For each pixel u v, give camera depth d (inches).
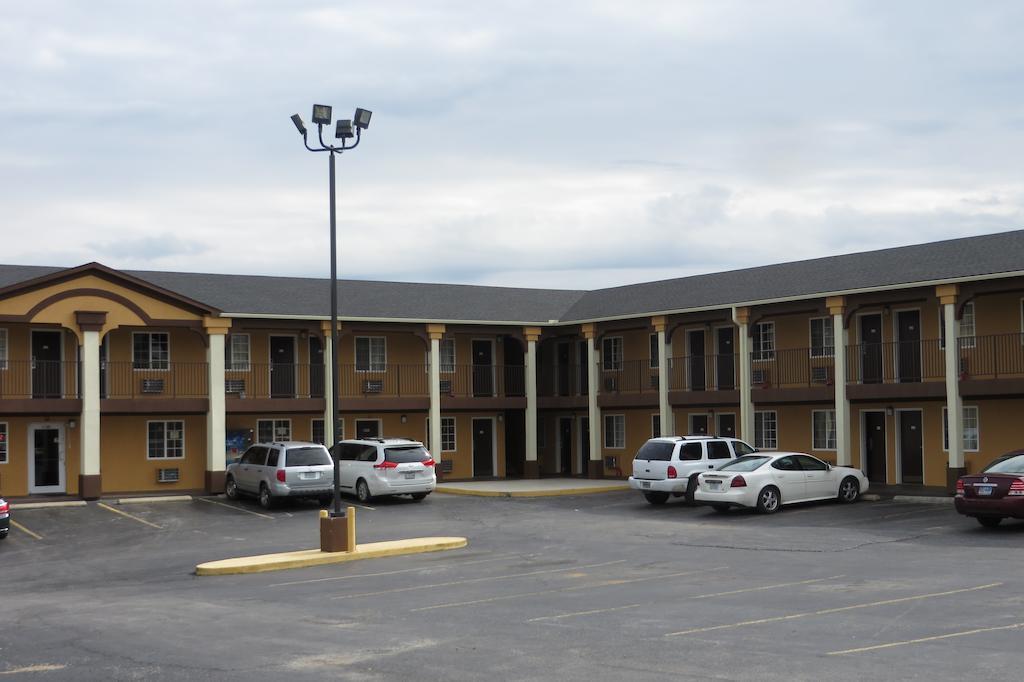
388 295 1517.0
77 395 1240.8
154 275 1409.9
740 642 435.5
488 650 435.5
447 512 1104.2
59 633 502.6
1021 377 1050.1
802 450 1333.7
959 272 1094.4
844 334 1190.9
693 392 1363.2
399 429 1507.1
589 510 1099.9
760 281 1371.8
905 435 1237.7
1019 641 421.4
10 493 1240.2
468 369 1561.3
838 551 729.6
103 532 975.0
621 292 1598.2
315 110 815.7
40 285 1182.9
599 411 1504.7
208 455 1282.0
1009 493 803.4
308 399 1378.0
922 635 437.7
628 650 427.2
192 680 397.4
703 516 1008.9
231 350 1390.3
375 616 527.8
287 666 415.5
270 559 754.2
